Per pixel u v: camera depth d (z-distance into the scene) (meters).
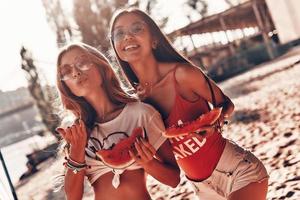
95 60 2.39
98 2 22.91
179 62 2.59
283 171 5.53
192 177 2.75
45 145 17.12
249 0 30.53
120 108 2.41
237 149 2.66
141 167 2.38
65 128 2.26
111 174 2.35
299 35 28.09
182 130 2.41
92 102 2.40
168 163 2.51
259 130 8.65
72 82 2.35
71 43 2.40
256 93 13.85
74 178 2.27
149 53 2.57
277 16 28.92
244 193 2.55
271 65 22.44
